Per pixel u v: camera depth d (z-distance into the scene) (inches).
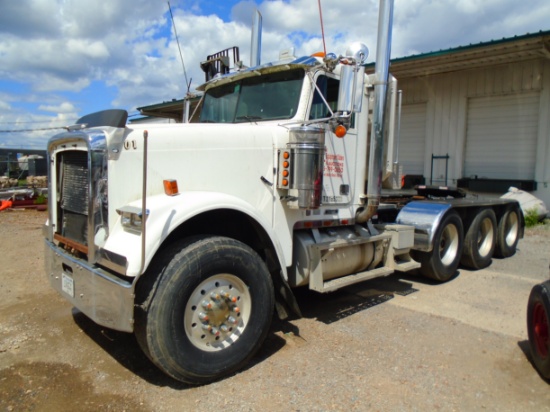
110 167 121.0
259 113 171.9
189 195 125.3
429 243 212.7
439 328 163.9
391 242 195.5
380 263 197.2
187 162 132.4
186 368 115.0
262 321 131.5
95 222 122.1
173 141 130.0
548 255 306.3
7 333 155.4
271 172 151.3
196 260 116.1
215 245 121.5
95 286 119.8
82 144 128.8
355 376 126.4
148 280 114.7
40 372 127.8
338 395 116.3
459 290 215.9
